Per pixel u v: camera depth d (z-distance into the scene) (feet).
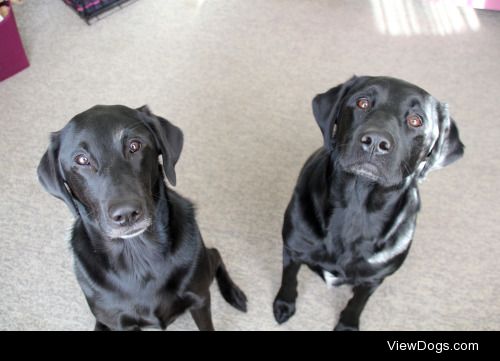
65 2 4.33
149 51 4.03
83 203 1.90
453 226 3.10
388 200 2.11
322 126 2.26
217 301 2.85
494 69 3.99
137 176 1.82
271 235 3.08
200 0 4.48
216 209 3.16
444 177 3.31
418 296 2.86
